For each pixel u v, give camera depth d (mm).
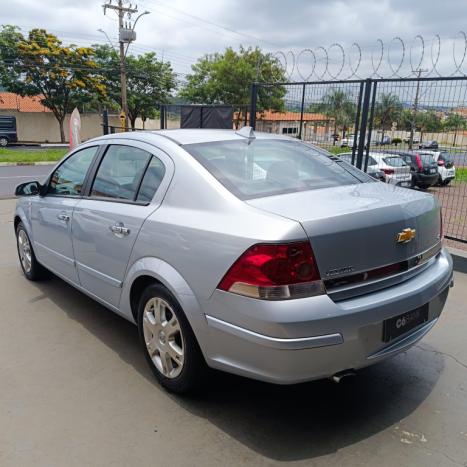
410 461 2348
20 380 3059
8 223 7660
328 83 6688
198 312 2494
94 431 2557
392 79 5785
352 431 2576
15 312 4148
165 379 2895
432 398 2904
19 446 2436
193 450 2414
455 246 6758
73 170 3955
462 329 3910
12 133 35438
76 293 4613
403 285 2576
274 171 2996
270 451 2408
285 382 2232
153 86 42625
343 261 2307
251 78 34562
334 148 6742
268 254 2186
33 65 36906
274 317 2150
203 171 2758
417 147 5801
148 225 2840
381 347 2436
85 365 3256
